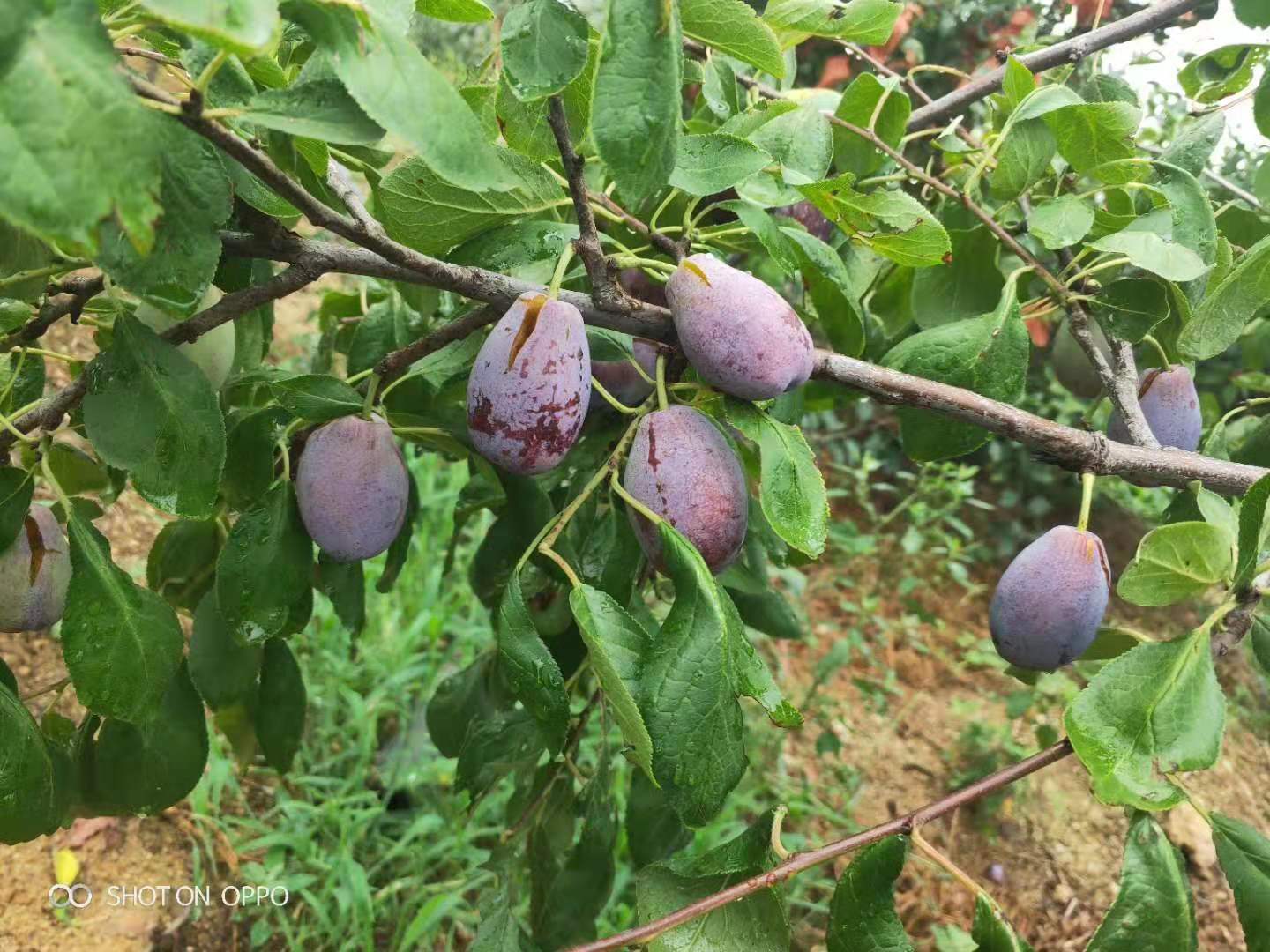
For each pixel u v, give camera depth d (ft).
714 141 0.87
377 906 2.25
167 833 2.31
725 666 0.77
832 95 1.30
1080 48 1.39
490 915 1.26
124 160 0.46
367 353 1.49
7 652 2.48
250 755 1.46
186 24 0.48
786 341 0.82
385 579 1.24
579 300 0.88
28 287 0.87
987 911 0.78
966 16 3.32
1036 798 3.02
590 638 0.79
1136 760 0.81
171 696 1.08
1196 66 1.39
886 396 0.91
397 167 0.89
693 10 0.86
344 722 2.68
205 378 0.83
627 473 0.87
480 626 2.95
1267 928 0.81
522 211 0.94
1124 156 1.16
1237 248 1.34
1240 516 0.82
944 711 3.40
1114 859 2.86
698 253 0.98
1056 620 1.00
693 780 0.77
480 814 2.45
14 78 0.44
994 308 1.38
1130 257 1.07
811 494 0.84
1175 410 1.27
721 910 0.83
